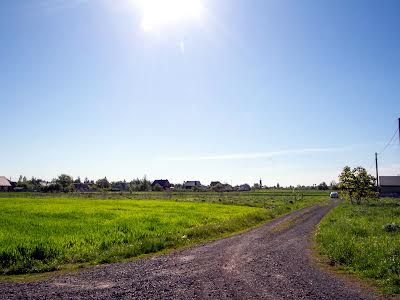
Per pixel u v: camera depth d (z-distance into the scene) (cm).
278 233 2742
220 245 2134
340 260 1555
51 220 3184
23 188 15575
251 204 6919
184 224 3200
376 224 2825
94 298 1031
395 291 1088
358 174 6731
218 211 4806
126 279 1276
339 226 2742
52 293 1091
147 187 17012
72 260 1678
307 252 1856
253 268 1447
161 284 1192
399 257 1431
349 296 1053
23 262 1554
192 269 1438
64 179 15312
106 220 3259
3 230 2488
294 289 1123
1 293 1097
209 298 1020
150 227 2859
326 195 12850
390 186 10950
